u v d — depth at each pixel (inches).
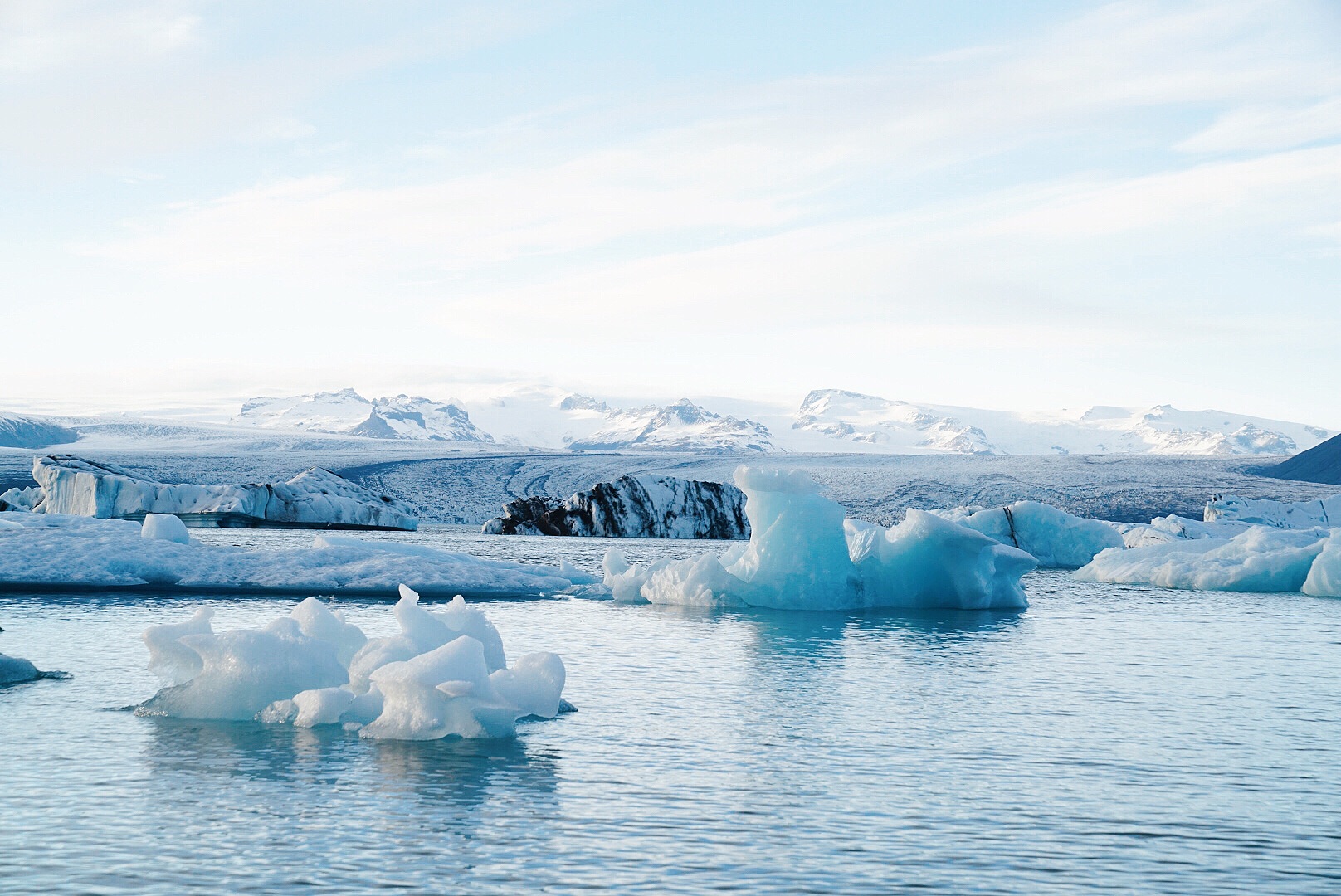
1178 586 1266.0
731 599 911.0
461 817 287.4
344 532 2348.7
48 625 641.0
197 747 356.2
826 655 613.0
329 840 267.0
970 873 253.1
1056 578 1389.0
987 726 420.8
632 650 620.4
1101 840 279.9
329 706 387.5
